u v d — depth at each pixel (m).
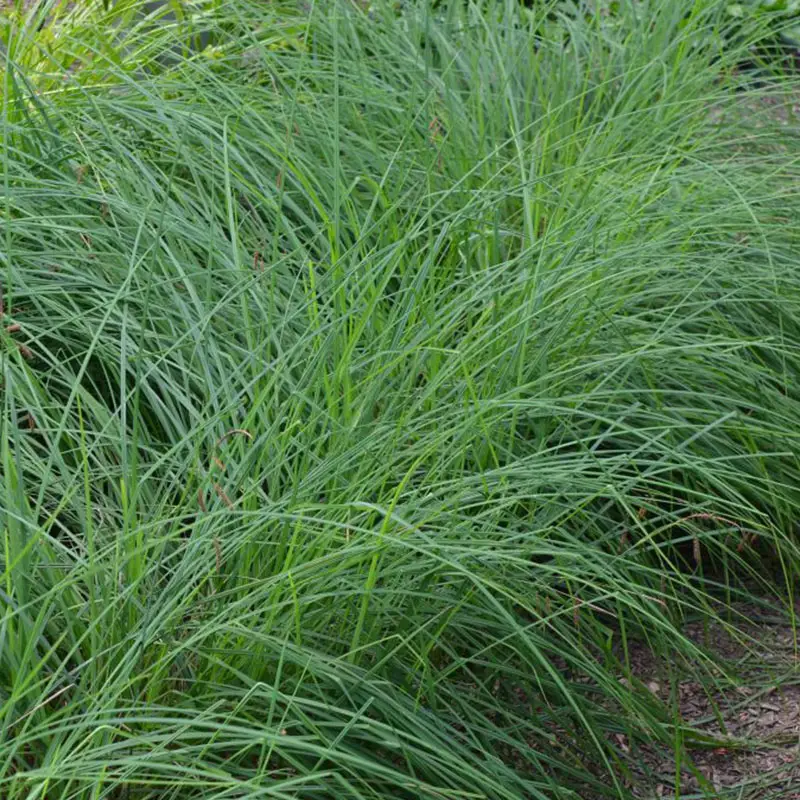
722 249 4.31
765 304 4.32
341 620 3.00
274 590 2.77
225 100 4.80
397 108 4.82
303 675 2.67
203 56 5.18
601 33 5.91
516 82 5.46
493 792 2.90
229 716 2.52
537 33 6.18
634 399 3.86
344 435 3.18
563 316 3.72
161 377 3.63
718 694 3.62
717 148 5.17
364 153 4.75
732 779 3.32
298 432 3.24
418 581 3.08
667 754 3.39
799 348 4.28
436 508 3.07
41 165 4.17
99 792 2.39
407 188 4.61
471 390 3.10
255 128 4.53
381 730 2.77
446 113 5.06
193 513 2.91
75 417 3.56
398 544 2.73
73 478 2.99
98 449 3.35
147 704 2.63
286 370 3.34
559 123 5.18
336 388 3.29
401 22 5.52
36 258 3.82
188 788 2.62
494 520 3.14
